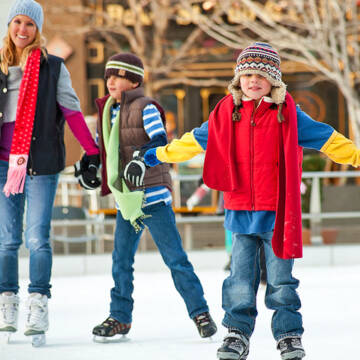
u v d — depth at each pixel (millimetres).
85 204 21156
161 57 40156
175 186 21438
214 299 13352
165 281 16203
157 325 10688
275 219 7449
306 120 7672
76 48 41406
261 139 7578
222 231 22734
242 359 7727
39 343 9086
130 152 9398
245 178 7641
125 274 9508
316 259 18938
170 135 44625
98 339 9352
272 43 33656
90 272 17859
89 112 42594
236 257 7746
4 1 13680
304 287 14797
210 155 7734
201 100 44906
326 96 45156
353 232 24172
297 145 7512
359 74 33844
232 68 43500
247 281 7699
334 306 12391
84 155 9844
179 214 23094
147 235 20625
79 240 18391
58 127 9492
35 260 9211
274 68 7508
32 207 9297
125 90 9641
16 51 9516
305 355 7793
